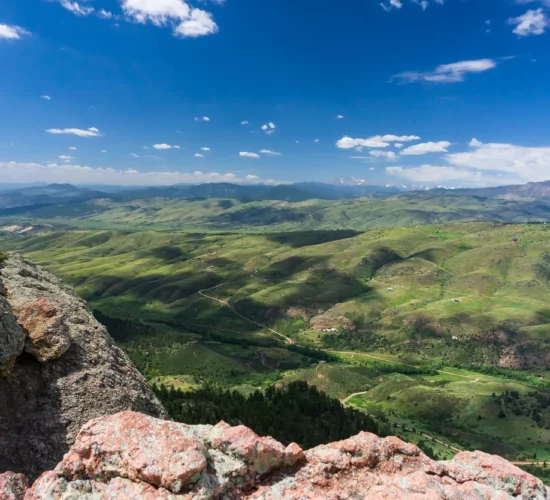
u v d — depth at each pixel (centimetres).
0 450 2306
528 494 1628
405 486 1579
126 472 1421
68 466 1473
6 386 2550
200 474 1409
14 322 2697
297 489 1552
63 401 2688
